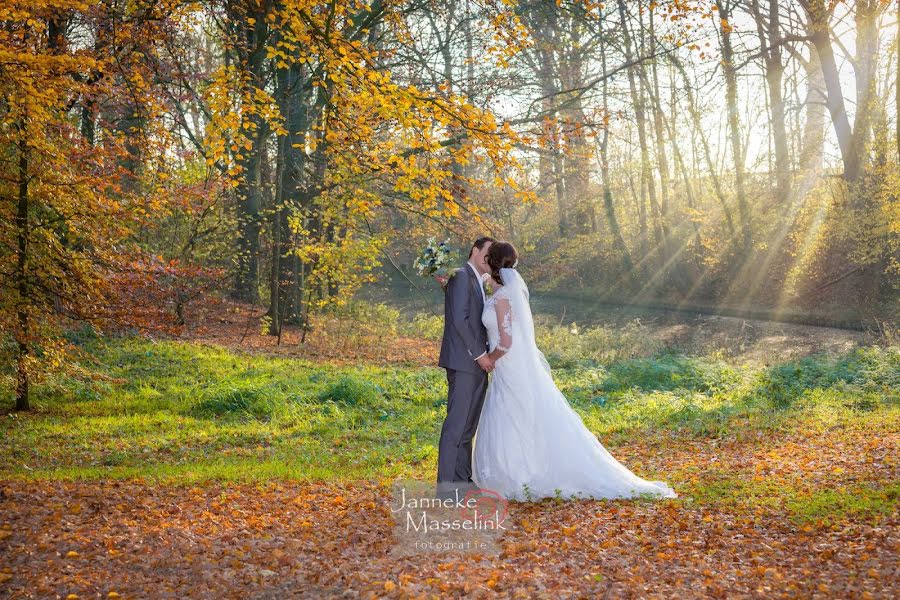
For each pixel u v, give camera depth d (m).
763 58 29.58
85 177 10.12
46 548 4.56
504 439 6.14
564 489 6.12
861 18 24.83
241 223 22.42
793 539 4.91
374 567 4.36
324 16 10.09
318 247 19.62
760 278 31.03
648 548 4.77
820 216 29.23
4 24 9.45
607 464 6.28
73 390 13.37
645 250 36.88
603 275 39.12
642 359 16.48
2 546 4.56
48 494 5.96
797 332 23.80
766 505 5.83
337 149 10.62
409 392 14.41
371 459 8.97
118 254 10.44
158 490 6.57
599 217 42.03
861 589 3.87
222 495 6.29
